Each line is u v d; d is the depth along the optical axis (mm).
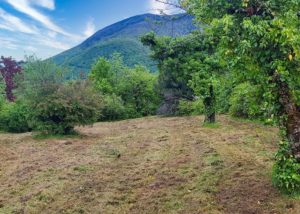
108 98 34000
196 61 18750
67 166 11047
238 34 6941
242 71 7152
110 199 7902
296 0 6660
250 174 8523
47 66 19859
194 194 7715
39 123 18703
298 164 6871
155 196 7848
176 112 29500
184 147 12773
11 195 8727
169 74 26969
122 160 11508
